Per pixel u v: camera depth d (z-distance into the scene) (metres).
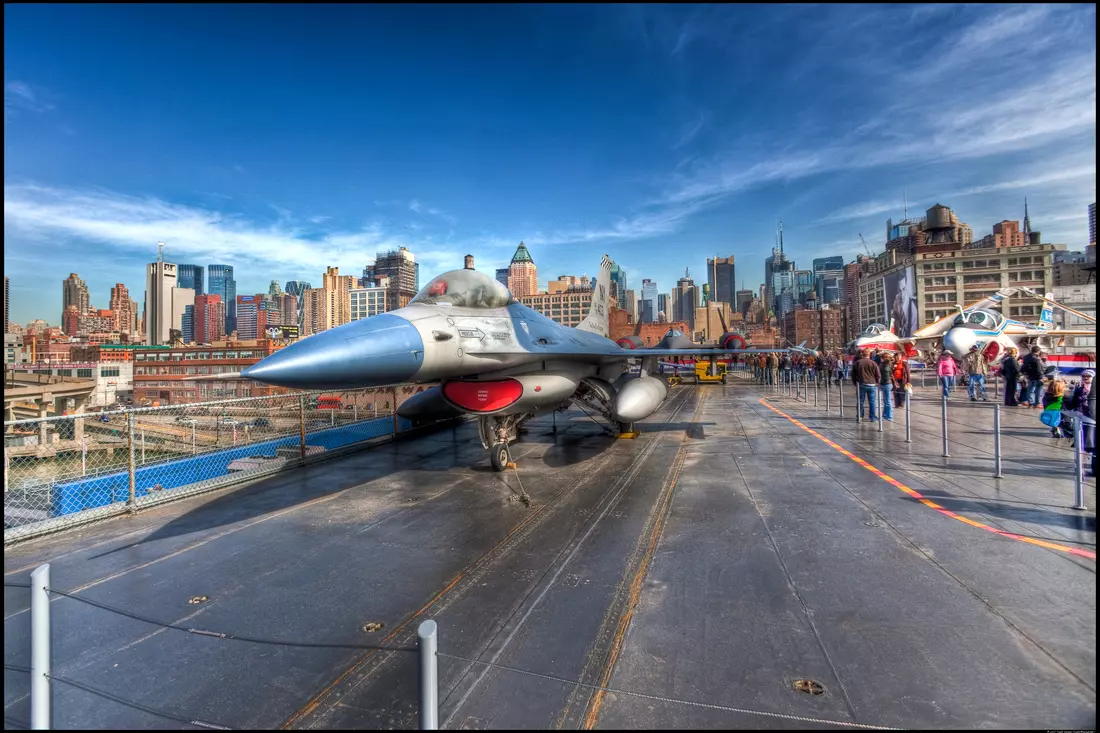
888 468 8.78
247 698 3.32
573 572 5.07
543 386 10.02
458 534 6.29
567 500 7.63
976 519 6.12
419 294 9.69
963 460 9.16
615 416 12.26
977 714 2.95
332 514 7.20
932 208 100.69
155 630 4.15
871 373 14.04
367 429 13.06
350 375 6.68
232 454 10.00
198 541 6.20
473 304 9.58
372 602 4.57
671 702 3.14
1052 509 6.41
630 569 5.09
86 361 129.88
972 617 3.96
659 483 8.43
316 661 3.71
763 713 3.02
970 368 18.73
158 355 106.69
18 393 77.25
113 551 5.90
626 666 3.52
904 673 3.33
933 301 94.44
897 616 4.02
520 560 5.42
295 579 5.08
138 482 8.25
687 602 4.37
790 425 14.29
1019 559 4.97
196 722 3.11
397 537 6.23
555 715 3.08
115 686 3.45
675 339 16.67
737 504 7.10
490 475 9.38
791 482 8.14
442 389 9.75
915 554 5.17
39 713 2.89
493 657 3.67
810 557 5.20
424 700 2.49
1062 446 10.13
